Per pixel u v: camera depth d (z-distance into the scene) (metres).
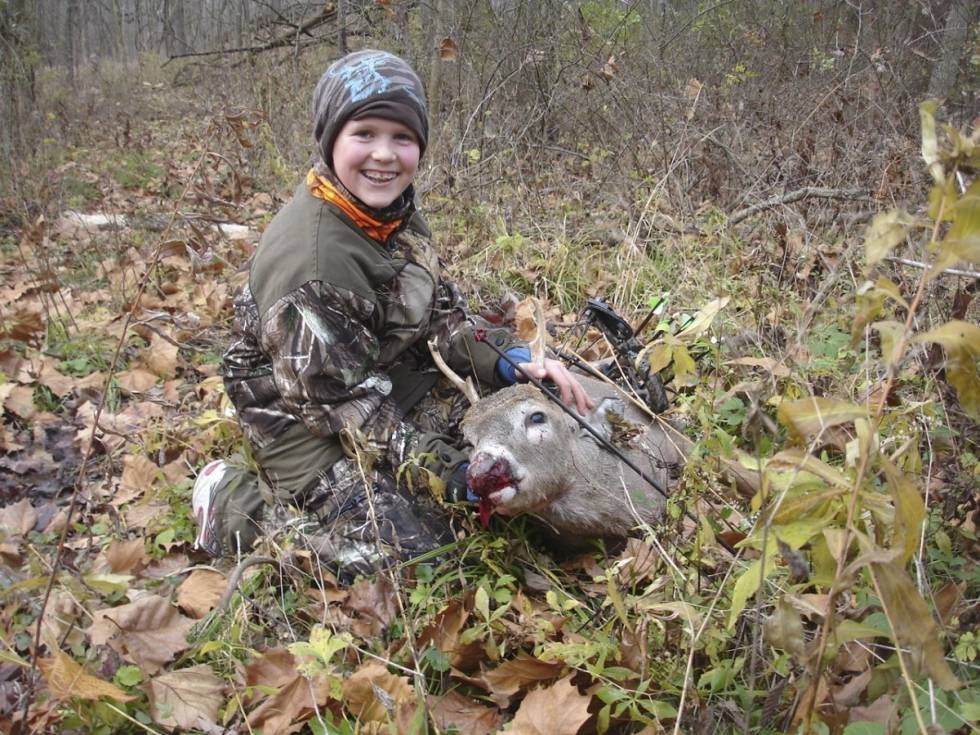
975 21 3.52
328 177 1.52
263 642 1.35
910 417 1.23
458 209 2.85
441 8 3.64
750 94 3.32
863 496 0.83
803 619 1.18
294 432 1.55
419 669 1.18
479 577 1.45
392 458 1.51
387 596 1.36
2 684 1.24
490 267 2.61
